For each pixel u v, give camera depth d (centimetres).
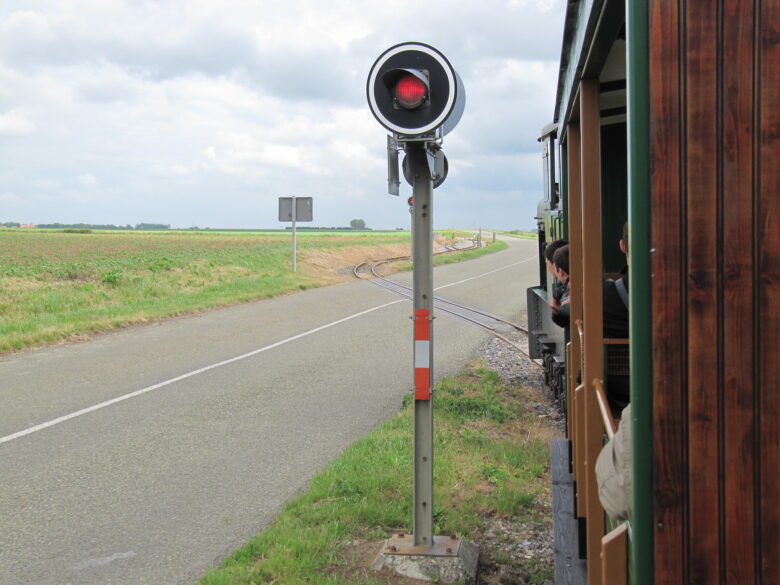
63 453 673
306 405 860
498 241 7488
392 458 616
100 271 2242
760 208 154
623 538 188
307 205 2827
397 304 1967
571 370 439
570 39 324
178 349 1248
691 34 156
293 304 1964
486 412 800
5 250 4266
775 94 154
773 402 155
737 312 156
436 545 438
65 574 435
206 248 4466
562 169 721
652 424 160
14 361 1128
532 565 441
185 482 596
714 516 158
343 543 451
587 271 316
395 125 388
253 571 416
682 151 156
